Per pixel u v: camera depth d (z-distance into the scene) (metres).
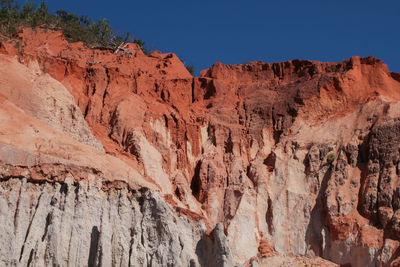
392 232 47.94
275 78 63.84
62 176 43.97
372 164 51.84
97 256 42.16
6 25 63.66
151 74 61.50
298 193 52.84
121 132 53.94
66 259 41.53
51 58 56.06
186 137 56.38
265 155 56.47
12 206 41.75
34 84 51.41
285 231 51.41
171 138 55.97
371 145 52.66
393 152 51.53
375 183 50.62
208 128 58.06
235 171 54.34
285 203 52.50
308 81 59.62
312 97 58.41
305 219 51.62
